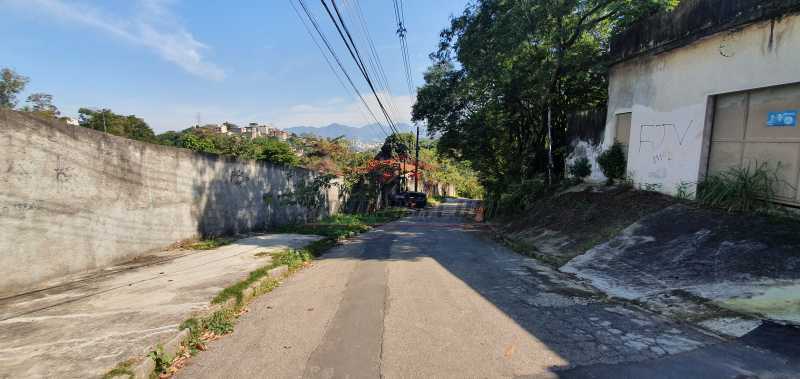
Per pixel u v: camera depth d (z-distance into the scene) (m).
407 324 4.36
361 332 4.15
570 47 14.00
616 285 5.77
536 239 10.42
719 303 4.45
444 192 54.41
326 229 13.14
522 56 14.70
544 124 16.83
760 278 4.73
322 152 31.66
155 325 4.08
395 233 14.28
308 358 3.56
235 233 11.26
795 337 3.58
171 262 7.19
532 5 12.65
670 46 8.51
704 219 6.84
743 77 6.93
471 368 3.30
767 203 6.50
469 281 6.36
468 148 20.59
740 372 3.12
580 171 13.14
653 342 3.77
